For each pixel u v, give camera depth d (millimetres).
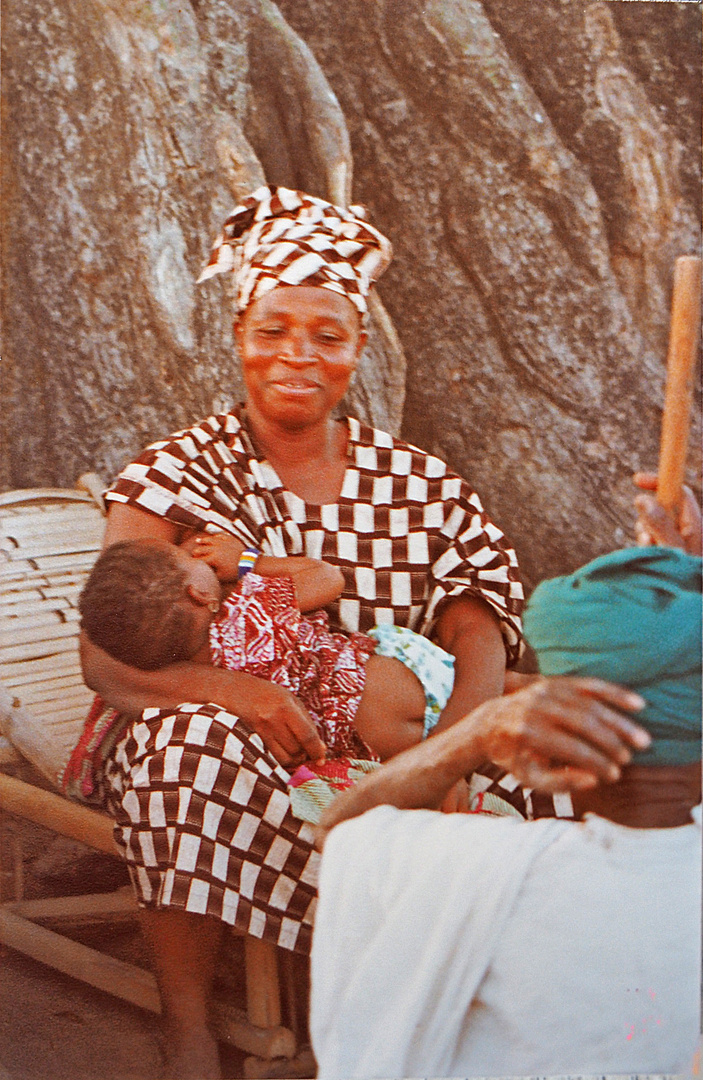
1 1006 2203
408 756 1547
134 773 2037
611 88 3064
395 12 3035
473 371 3117
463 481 2525
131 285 3068
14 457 3160
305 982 2059
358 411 3033
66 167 3029
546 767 1418
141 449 3150
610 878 1409
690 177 3109
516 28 3068
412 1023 1413
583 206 3070
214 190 3047
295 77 3021
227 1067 2012
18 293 3096
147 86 2982
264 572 2301
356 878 1479
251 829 1981
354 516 2441
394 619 2412
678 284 1846
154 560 2166
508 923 1405
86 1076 1997
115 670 2160
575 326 3096
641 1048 1426
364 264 2436
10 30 2975
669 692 1444
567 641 1488
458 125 3061
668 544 1855
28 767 2617
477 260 3090
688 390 1854
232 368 3133
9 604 2777
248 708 2080
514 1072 1427
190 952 1998
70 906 2471
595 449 3111
